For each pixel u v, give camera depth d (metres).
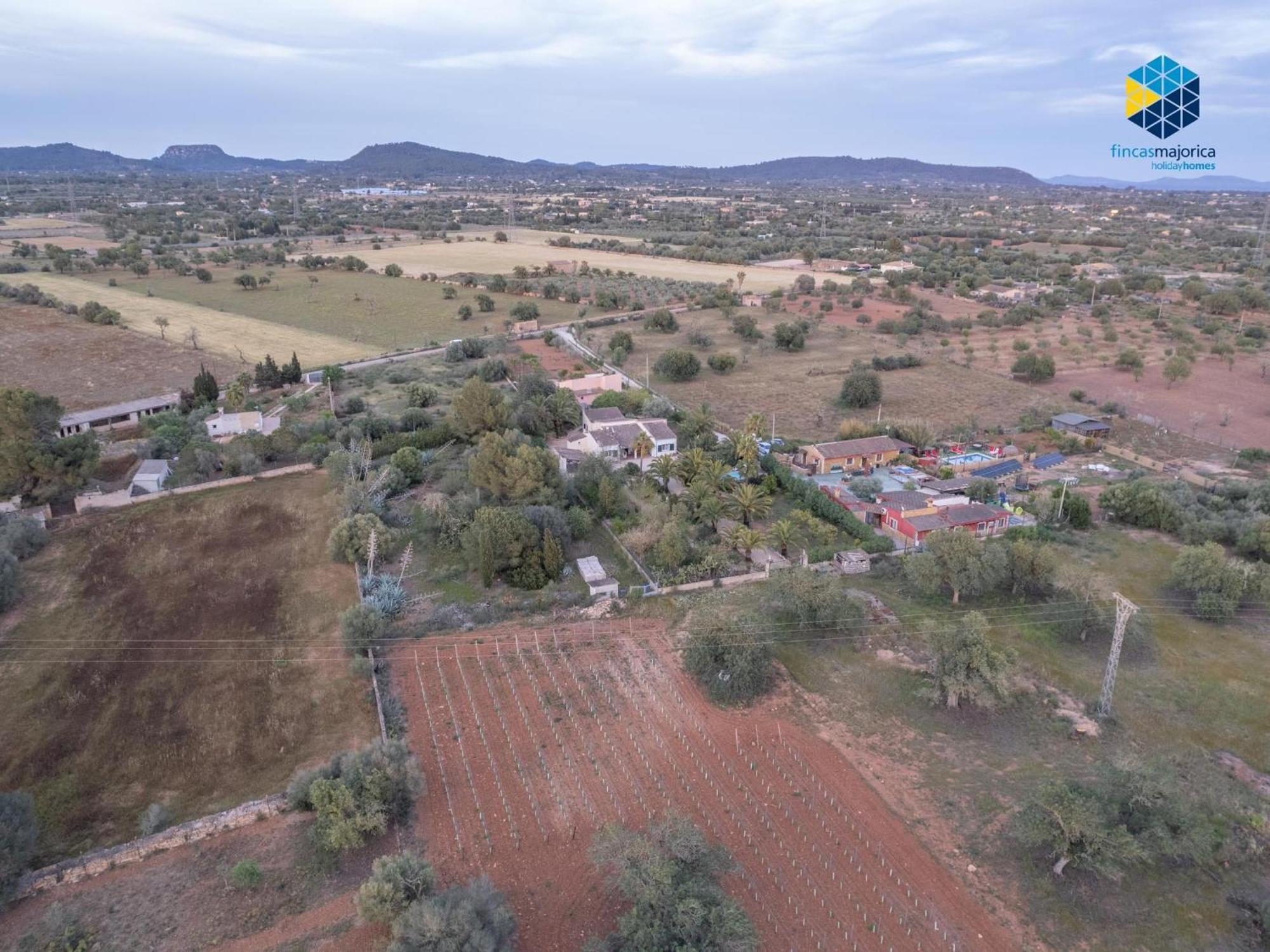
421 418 120.25
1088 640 67.81
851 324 197.88
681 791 50.78
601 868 44.47
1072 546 84.62
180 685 61.06
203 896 42.66
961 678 57.31
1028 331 186.12
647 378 151.50
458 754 53.81
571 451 108.06
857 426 115.62
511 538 77.00
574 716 57.78
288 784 50.50
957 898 43.06
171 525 88.69
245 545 84.06
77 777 51.66
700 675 61.47
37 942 39.53
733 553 82.81
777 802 49.88
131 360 159.75
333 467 99.50
